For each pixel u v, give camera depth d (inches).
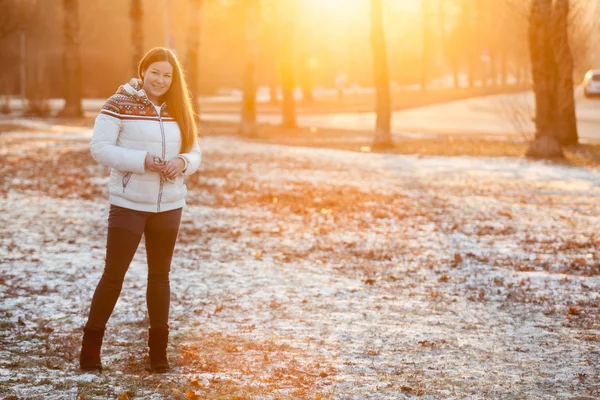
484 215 472.1
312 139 1147.9
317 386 174.6
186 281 290.8
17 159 745.0
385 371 188.5
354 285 291.4
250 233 405.1
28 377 170.4
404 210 492.7
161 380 171.9
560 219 456.1
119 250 175.9
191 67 1127.6
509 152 919.0
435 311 253.1
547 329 231.0
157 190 176.7
